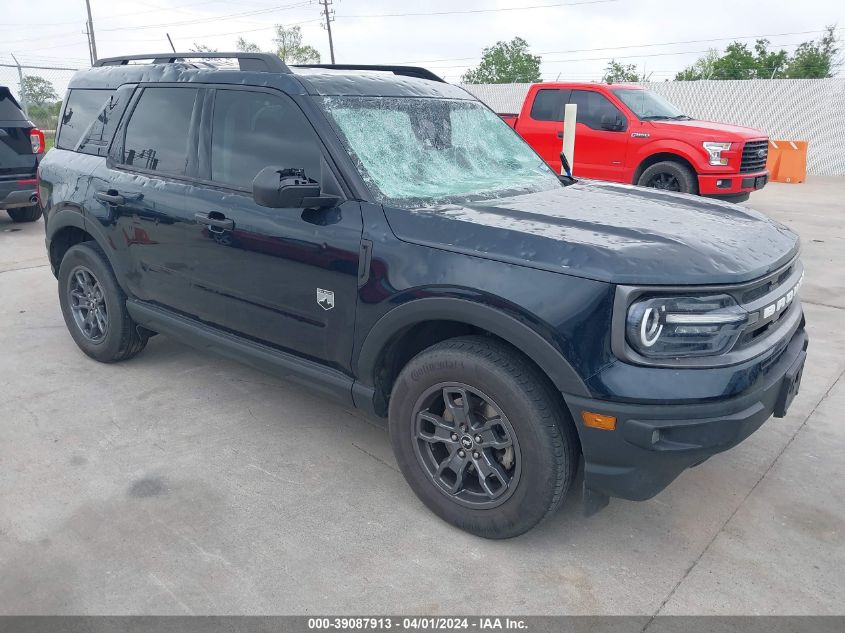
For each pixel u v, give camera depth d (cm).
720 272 240
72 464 337
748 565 272
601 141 1022
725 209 324
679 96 2228
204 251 350
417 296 269
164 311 395
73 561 267
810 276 696
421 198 305
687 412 232
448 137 355
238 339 356
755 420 247
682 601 252
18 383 428
